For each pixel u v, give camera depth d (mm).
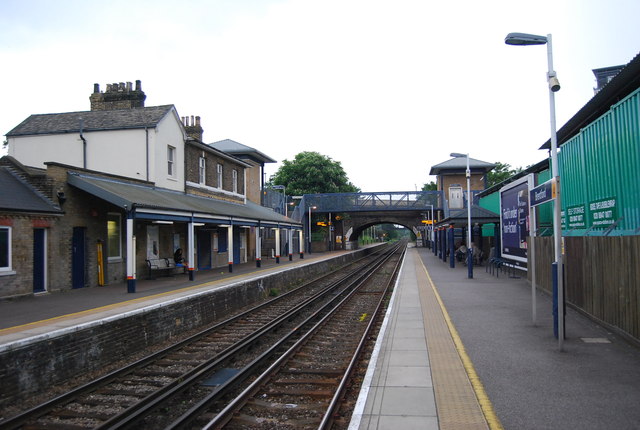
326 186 59000
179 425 5547
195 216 17906
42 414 6266
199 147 23609
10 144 20719
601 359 6969
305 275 24594
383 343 8195
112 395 7066
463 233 33562
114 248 17078
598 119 12914
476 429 4543
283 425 5699
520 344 7980
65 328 7953
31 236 13328
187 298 11742
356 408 5125
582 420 4742
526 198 17859
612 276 8648
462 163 52844
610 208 12086
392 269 32406
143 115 20531
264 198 41500
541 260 14891
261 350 9719
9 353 6789
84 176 15500
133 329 9555
